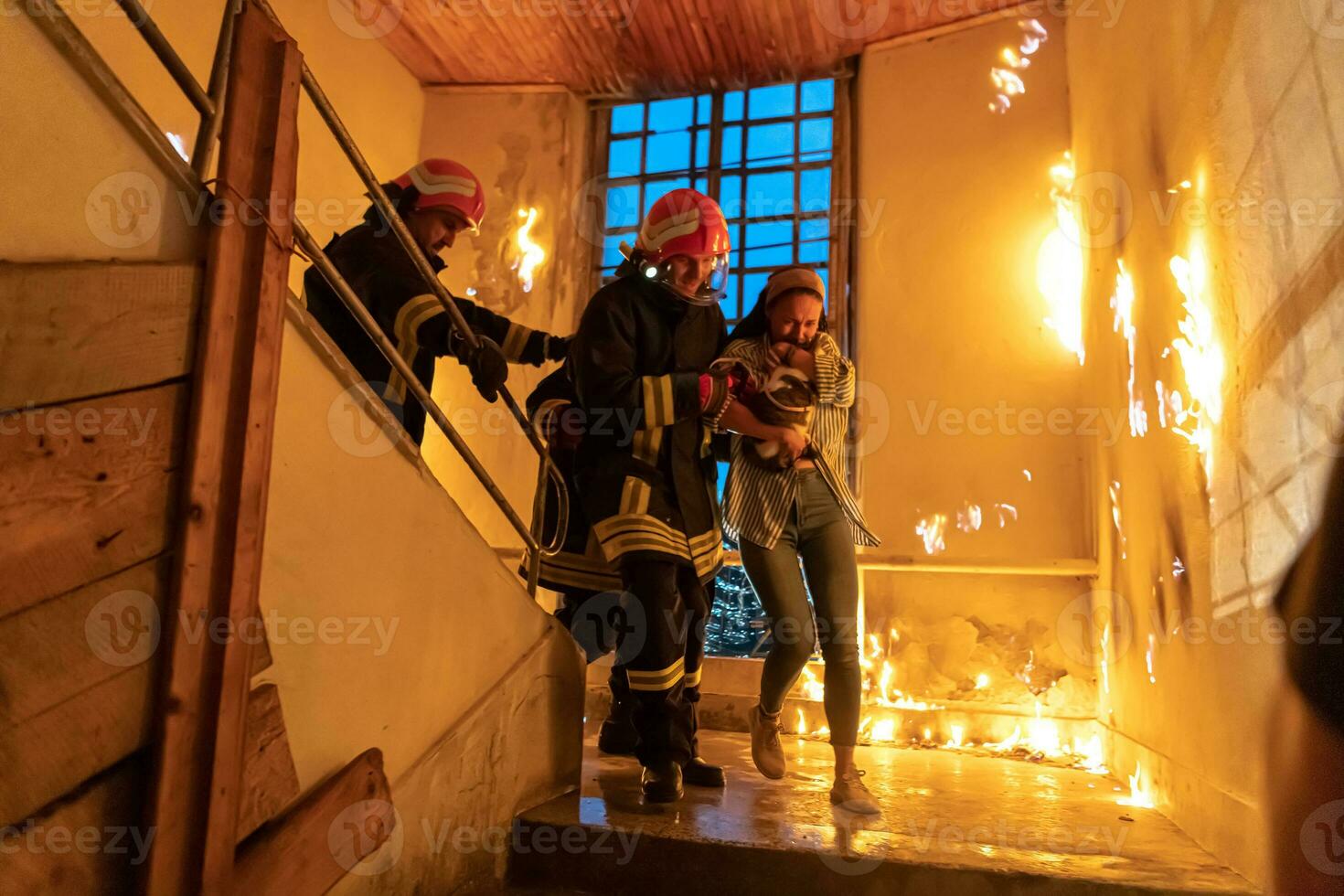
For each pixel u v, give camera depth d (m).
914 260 4.05
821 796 2.34
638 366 2.22
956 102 4.11
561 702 2.21
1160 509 2.45
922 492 3.83
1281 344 1.55
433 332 2.06
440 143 4.70
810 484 2.28
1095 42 3.31
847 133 4.37
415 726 1.65
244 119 1.25
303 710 1.35
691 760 2.43
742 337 2.39
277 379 1.26
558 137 4.63
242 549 1.18
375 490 1.55
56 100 1.00
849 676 2.21
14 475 0.94
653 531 2.11
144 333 1.09
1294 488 1.49
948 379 3.89
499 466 4.27
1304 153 1.45
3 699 0.93
